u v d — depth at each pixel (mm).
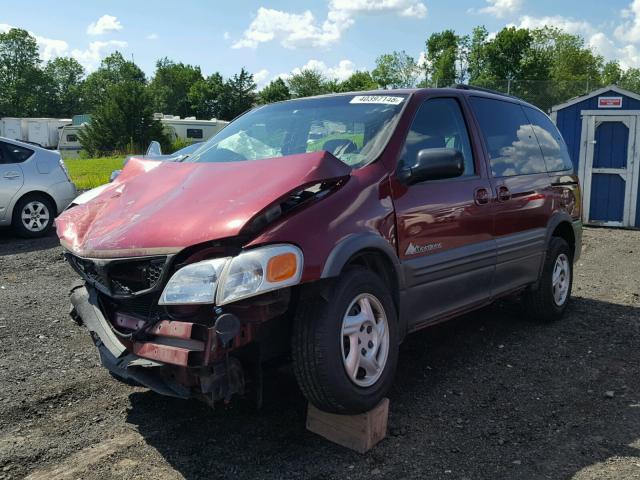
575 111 11984
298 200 3160
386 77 68312
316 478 2924
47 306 5867
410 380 4129
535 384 4086
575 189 5773
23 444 3279
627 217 11828
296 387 3918
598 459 3113
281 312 2889
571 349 4777
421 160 3584
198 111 97000
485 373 4266
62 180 10219
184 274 2809
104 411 3666
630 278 7371
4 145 9773
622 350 4766
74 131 47000
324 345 2947
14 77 107438
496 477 2941
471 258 4117
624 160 11719
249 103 95062
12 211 9695
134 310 3119
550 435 3375
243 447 3221
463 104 4480
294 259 2859
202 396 2889
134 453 3180
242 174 3307
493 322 5453
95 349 4695
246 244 2834
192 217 3012
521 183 4789
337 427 3230
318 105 4383
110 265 3055
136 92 44938
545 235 5109
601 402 3814
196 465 3053
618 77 78625
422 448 3213
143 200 3459
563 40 72250
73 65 116250
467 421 3533
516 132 5082
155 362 2871
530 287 5164
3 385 4016
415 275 3643
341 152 3764
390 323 3363
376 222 3346
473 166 4355
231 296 2711
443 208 3857
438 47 67375
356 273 3174
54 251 8727
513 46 62500
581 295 6531
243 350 2979
